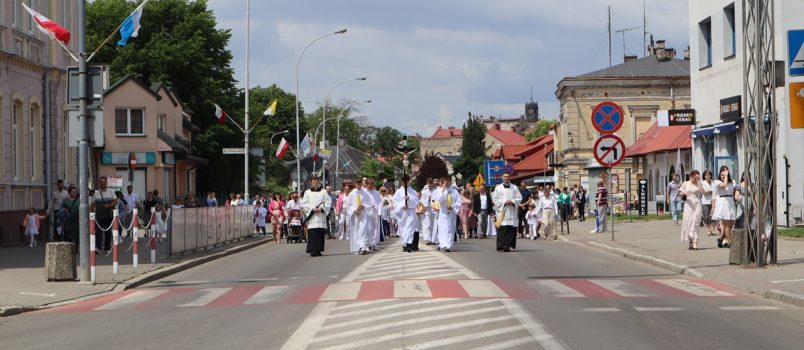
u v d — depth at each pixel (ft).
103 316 45.03
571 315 40.81
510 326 37.55
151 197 127.65
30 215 103.19
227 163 225.56
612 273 61.62
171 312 45.55
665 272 62.18
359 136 541.75
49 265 60.13
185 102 212.23
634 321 39.09
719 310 42.55
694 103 130.11
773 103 60.80
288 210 125.70
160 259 79.61
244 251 101.19
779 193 100.99
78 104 60.39
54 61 125.08
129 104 169.89
